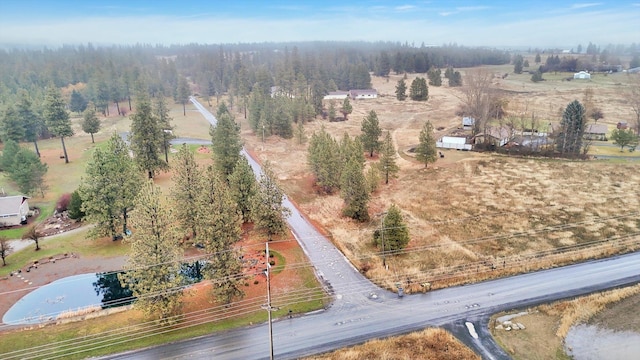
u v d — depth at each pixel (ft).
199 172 160.56
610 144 320.50
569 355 106.83
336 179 223.30
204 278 131.64
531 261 152.05
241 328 116.78
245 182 174.29
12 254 158.71
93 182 159.63
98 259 156.25
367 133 291.99
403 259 155.12
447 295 132.36
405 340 111.55
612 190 224.94
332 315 122.72
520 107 441.27
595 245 164.25
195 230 159.02
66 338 112.57
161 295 114.01
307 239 171.22
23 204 188.24
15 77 550.36
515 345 110.01
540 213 196.85
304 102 399.03
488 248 163.22
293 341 111.45
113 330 116.06
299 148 317.22
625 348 109.50
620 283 138.51
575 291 134.10
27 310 126.11
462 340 111.75
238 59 628.69
